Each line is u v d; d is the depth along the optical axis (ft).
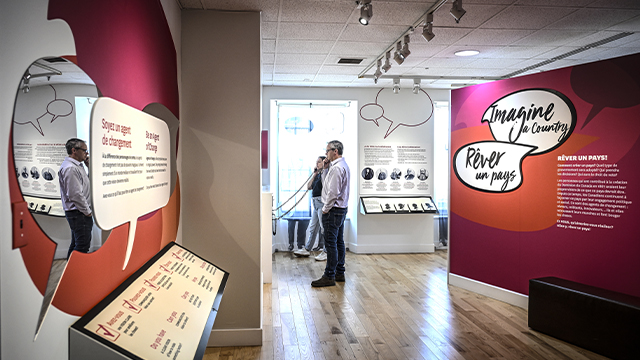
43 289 3.80
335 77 18.69
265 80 19.48
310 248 20.76
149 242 7.03
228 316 10.12
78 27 4.40
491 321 11.81
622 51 14.61
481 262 14.39
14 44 3.39
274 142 21.90
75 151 4.23
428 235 21.86
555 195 12.18
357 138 21.36
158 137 7.25
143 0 6.70
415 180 21.83
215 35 9.93
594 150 11.27
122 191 5.37
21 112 3.47
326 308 12.86
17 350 3.44
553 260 12.23
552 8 10.40
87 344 4.19
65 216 4.11
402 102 21.61
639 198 10.37
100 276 4.96
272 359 9.38
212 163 9.97
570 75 11.80
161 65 7.86
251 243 10.12
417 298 13.91
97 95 4.82
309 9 10.21
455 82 19.93
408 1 9.82
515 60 15.88
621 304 9.37
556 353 9.78
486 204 14.16
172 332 5.24
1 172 3.23
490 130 14.03
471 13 10.74
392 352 9.75
